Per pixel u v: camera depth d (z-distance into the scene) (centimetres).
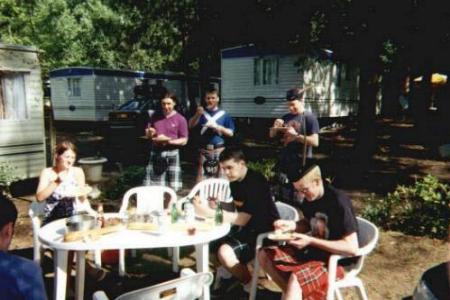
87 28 2833
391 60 1267
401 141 1404
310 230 313
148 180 521
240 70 1658
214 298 361
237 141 1345
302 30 1067
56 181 378
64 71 1897
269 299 357
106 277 407
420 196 560
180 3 1373
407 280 394
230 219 339
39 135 796
